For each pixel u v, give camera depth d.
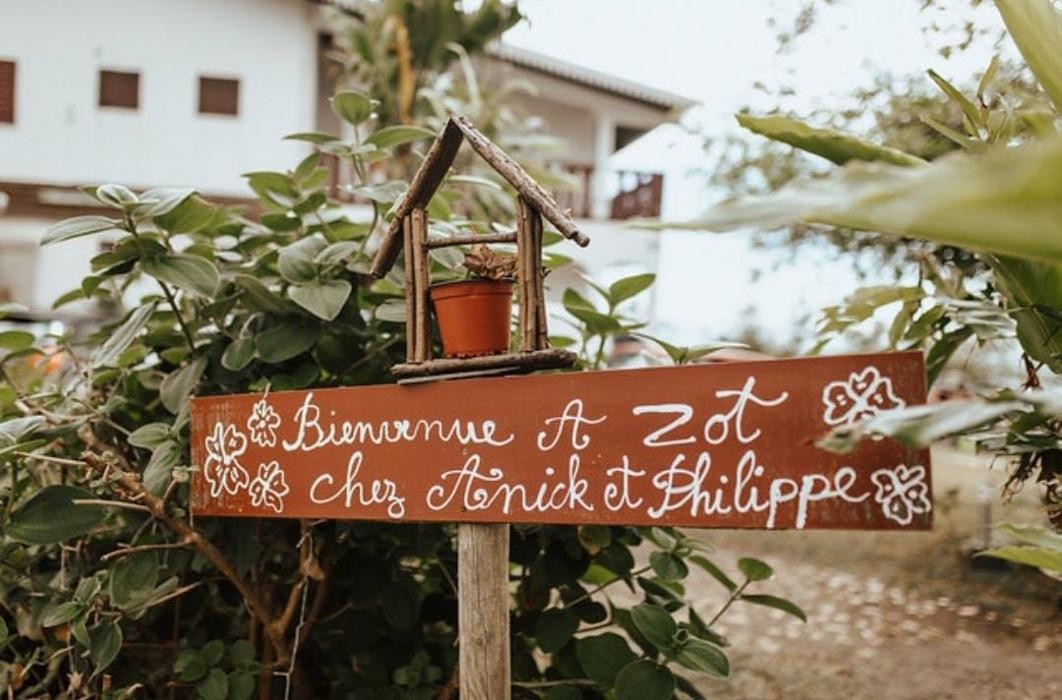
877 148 0.88
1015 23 0.84
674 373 1.00
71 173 9.46
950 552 3.94
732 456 0.96
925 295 1.43
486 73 7.42
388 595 1.53
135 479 1.32
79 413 1.61
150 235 1.51
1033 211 0.48
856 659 2.65
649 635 1.28
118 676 1.49
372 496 1.17
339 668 1.57
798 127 0.90
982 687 2.38
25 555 1.52
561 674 1.61
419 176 1.13
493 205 4.25
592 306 1.58
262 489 1.27
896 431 0.67
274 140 9.70
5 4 9.35
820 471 0.92
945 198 0.46
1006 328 1.19
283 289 1.58
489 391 1.10
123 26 9.52
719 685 2.32
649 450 1.00
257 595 1.50
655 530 1.51
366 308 1.65
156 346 1.71
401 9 6.03
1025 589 3.47
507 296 1.13
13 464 1.36
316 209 1.65
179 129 9.59
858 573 3.80
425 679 1.46
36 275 9.88
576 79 10.25
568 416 1.05
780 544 4.36
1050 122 0.77
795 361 0.94
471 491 1.10
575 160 11.15
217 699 1.33
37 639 1.51
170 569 1.48
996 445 1.29
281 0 9.67
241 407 1.30
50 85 9.41
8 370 1.94
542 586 1.53
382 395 1.18
